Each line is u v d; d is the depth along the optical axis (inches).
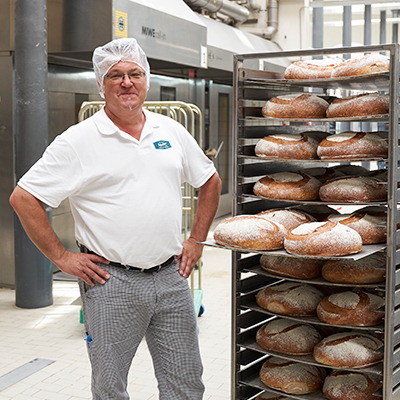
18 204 82.1
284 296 94.7
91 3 185.6
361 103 86.6
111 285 84.2
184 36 230.2
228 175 361.7
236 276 96.7
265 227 87.0
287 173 96.3
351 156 87.5
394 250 83.6
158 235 84.5
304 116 92.4
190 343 90.4
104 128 82.7
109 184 83.0
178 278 89.7
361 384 89.9
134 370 131.4
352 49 85.0
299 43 376.2
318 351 90.6
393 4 366.6
